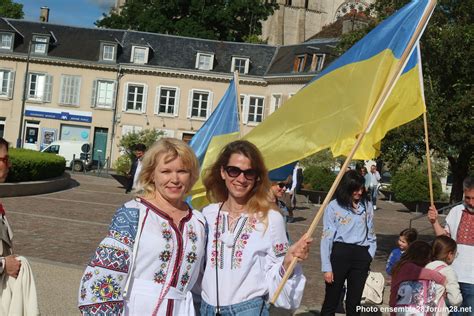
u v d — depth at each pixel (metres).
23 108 49.66
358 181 7.19
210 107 54.00
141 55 53.84
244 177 4.22
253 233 4.20
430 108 12.34
